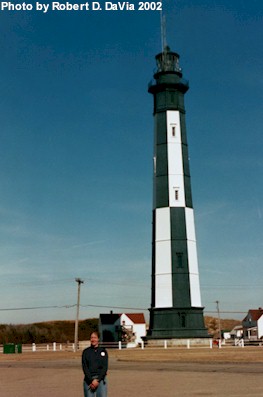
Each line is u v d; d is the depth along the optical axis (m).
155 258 62.19
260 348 57.22
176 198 62.97
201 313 60.91
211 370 30.11
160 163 64.56
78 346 71.94
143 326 85.88
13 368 36.53
